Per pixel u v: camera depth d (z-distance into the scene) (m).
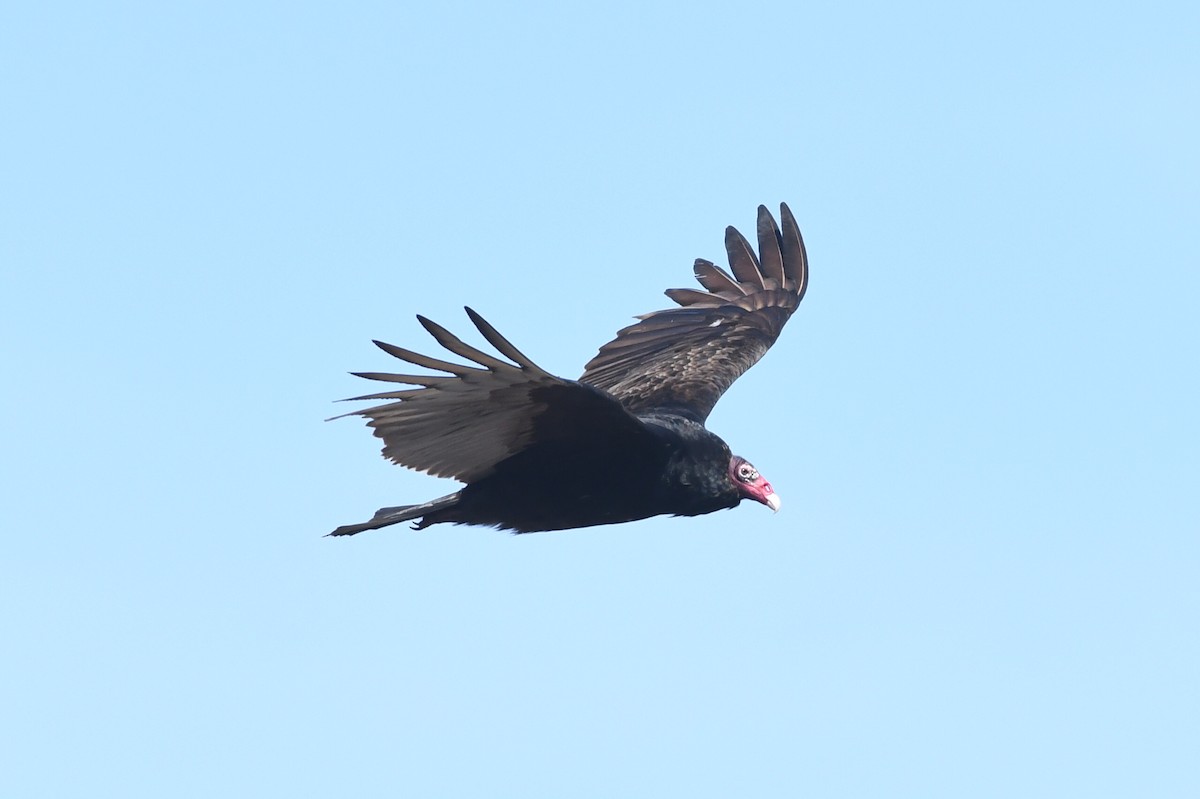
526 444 12.08
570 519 12.83
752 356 15.62
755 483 13.23
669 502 12.93
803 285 16.81
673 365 15.37
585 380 15.60
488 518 12.74
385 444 11.60
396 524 12.80
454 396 11.24
